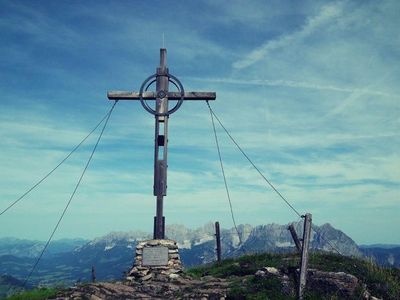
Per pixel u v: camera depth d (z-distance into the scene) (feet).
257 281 76.43
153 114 102.83
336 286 72.54
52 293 78.59
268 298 71.15
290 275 77.97
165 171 100.94
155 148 101.86
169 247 94.02
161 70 104.22
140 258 93.09
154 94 103.86
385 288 75.31
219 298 72.69
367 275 78.23
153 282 85.97
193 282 84.43
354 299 71.20
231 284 77.66
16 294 81.71
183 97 103.71
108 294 76.69
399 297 73.77
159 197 99.60
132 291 79.92
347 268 79.71
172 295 77.25
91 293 75.36
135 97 104.22
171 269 91.71
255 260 93.66
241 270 88.63
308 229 75.20
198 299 72.43
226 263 100.94
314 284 74.28
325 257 87.25
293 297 71.92
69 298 73.72
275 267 82.43
